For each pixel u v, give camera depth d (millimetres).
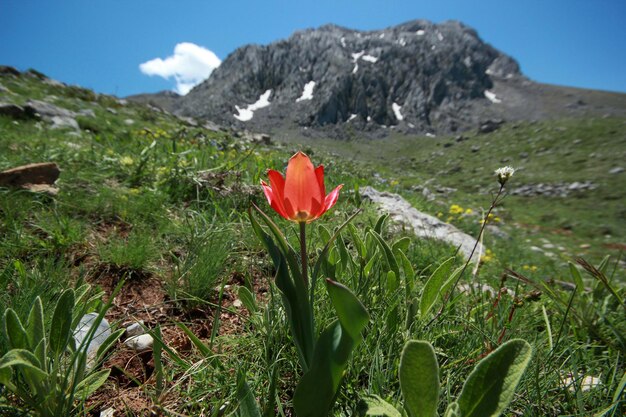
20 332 1151
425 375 935
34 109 10602
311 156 10172
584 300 2492
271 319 1673
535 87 196875
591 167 53906
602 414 1225
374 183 8953
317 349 1012
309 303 1150
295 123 169250
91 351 1636
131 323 2027
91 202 3387
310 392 1020
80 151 5098
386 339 1619
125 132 11547
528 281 2252
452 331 1737
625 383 1253
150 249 2715
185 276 2410
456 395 1417
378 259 1979
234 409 1274
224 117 179000
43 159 4457
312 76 196875
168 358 1716
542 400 1461
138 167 4355
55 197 3398
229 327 2049
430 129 165625
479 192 48625
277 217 3516
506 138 83812
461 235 5812
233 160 5871
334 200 1168
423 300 1654
